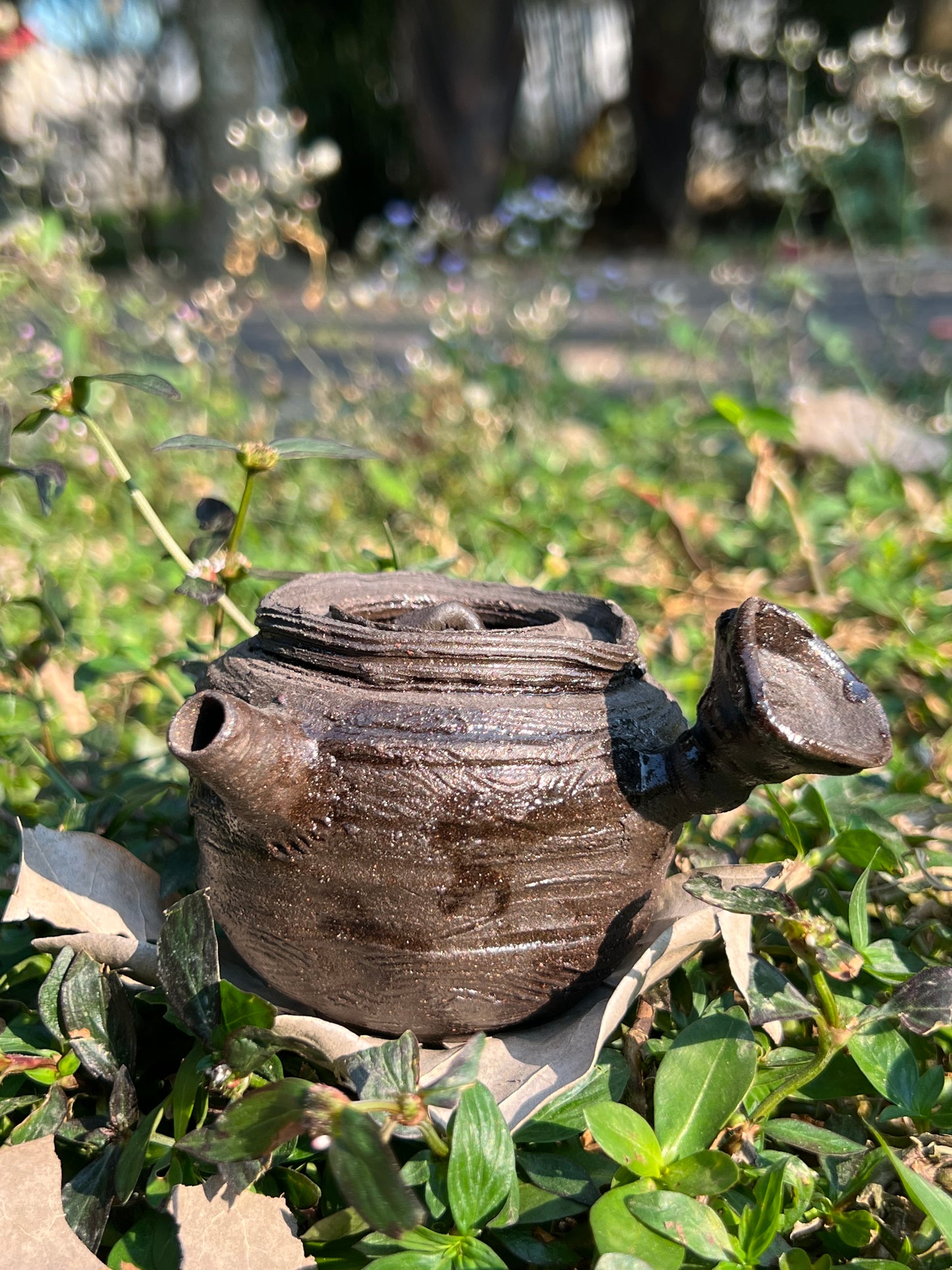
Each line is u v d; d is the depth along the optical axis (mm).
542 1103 194
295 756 196
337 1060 191
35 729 368
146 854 290
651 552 545
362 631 207
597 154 2314
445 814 197
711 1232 178
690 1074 200
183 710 191
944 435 670
